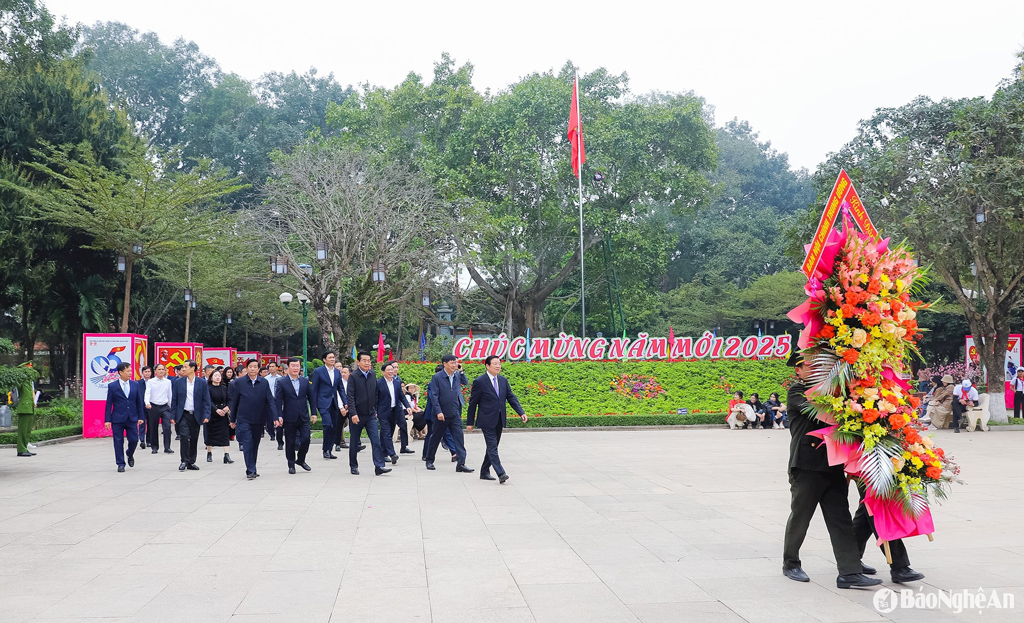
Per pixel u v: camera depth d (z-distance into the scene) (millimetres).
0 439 15836
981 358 22594
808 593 4734
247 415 10461
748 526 6949
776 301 39125
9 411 17969
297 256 24344
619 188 32562
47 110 25906
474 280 34219
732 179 58344
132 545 6238
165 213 23500
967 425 18953
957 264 21078
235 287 27031
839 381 4871
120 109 32500
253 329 40344
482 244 29625
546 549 6020
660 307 43094
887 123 23219
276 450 14867
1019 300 20750
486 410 9961
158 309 34969
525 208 32625
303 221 23078
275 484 9875
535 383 23234
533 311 35469
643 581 5043
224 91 51656
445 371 11188
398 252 22875
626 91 35062
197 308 36875
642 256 33531
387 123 34094
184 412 11477
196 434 11539
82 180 22797
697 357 25047
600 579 5102
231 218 25359
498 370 10117
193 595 4777
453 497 8703
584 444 15875
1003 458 12617
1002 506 7922
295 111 53031
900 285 5121
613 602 4566
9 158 25359
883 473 4750
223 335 39250
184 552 5980
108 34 55156
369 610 4445
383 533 6672
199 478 10555
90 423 17906
